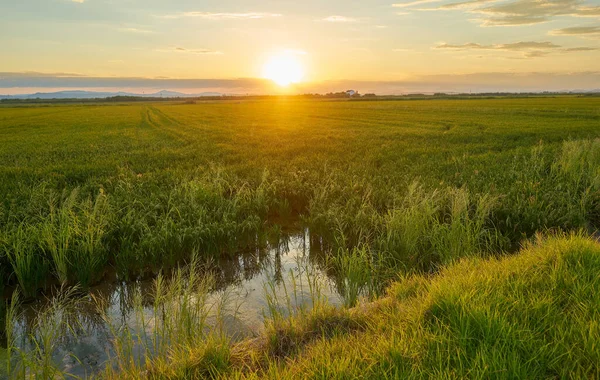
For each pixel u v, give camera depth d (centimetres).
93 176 1454
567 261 531
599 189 1045
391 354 361
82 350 522
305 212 1144
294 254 881
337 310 521
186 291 538
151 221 918
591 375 324
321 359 365
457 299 443
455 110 5900
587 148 1560
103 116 6169
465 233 758
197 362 405
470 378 325
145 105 12275
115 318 609
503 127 3244
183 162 1850
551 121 3816
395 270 701
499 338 364
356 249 724
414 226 777
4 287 692
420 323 411
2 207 938
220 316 570
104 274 762
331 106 8925
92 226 776
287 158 1925
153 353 497
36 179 1378
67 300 667
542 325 387
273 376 358
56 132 3581
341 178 1320
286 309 610
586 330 371
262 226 1006
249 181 1310
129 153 2145
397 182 1270
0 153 2216
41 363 461
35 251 709
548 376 328
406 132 3055
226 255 866
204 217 914
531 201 917
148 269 771
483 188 1079
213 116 5922
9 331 443
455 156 1856
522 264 546
